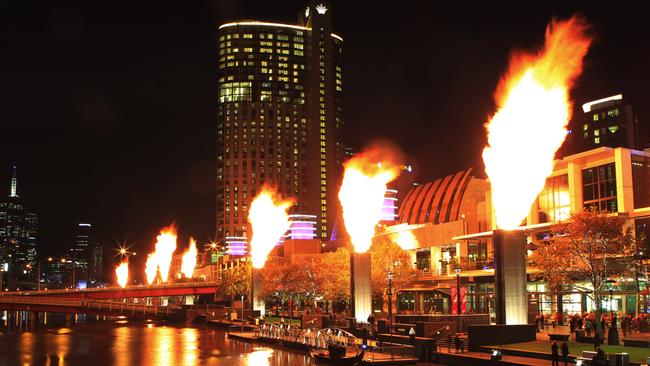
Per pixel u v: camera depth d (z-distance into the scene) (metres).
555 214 90.69
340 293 96.19
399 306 124.12
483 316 60.94
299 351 64.38
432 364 48.59
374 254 95.44
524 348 45.75
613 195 82.12
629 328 57.22
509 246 51.47
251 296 108.69
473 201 140.25
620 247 56.34
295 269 114.25
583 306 79.75
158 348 71.56
